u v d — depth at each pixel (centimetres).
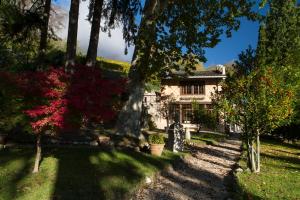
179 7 1655
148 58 1579
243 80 1291
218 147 2305
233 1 1670
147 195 885
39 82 863
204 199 903
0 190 746
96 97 870
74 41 1856
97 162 1087
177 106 4416
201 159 1634
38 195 727
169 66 1616
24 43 2223
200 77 4334
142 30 1596
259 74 1277
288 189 990
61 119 841
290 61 2186
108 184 855
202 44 1592
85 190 791
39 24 2016
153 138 1424
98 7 2170
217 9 1647
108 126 1834
